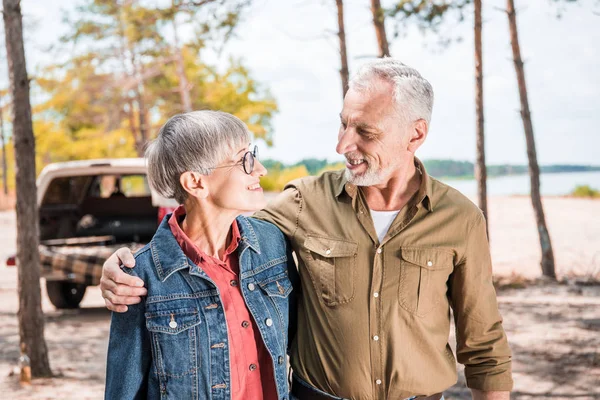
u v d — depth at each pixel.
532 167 9.98
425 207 1.95
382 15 7.61
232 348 1.76
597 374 5.10
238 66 26.38
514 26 10.13
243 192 1.75
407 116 1.85
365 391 1.93
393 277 1.92
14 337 6.69
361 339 1.92
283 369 1.83
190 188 1.75
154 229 7.42
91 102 25.39
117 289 1.67
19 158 5.21
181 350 1.71
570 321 6.87
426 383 1.97
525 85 10.01
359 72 1.91
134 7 15.38
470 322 2.05
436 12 8.59
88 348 6.15
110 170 7.18
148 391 1.74
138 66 22.28
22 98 5.21
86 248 6.81
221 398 1.72
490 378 2.05
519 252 12.45
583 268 10.41
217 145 1.71
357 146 1.87
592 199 28.45
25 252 5.25
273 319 1.83
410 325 1.93
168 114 23.97
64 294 7.81
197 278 1.76
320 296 1.95
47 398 4.75
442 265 1.95
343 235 1.96
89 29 20.14
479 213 2.00
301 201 2.05
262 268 1.88
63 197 7.55
